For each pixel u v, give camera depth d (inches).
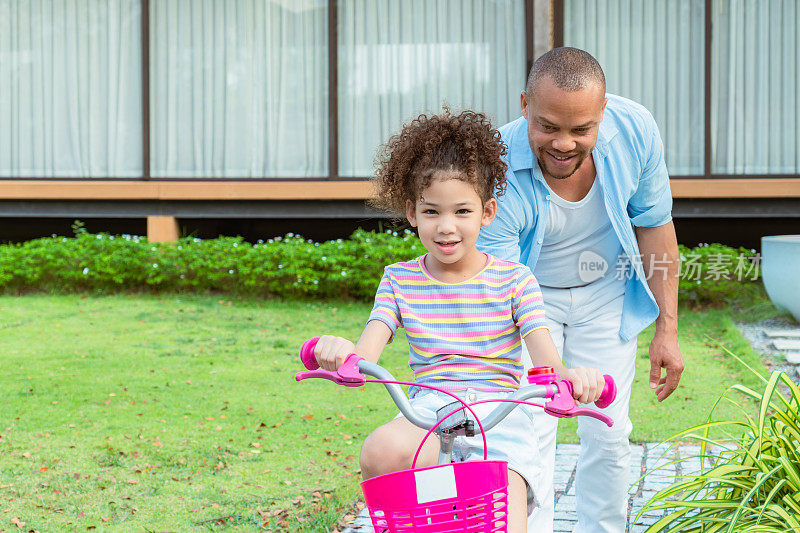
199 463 188.7
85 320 342.6
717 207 401.1
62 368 270.2
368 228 450.3
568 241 122.5
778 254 327.0
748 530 107.6
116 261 390.6
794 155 412.2
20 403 232.7
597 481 127.9
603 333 125.4
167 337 313.7
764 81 412.2
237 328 330.3
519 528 80.3
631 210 126.9
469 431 75.8
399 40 424.2
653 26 412.8
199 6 432.1
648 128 119.7
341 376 77.3
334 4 422.9
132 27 435.5
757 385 252.7
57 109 439.8
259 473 183.3
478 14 420.2
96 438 204.8
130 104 437.7
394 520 69.6
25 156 441.4
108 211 427.5
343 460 192.4
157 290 404.5
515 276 90.4
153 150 436.8
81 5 435.8
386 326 90.7
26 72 439.5
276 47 430.6
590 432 126.0
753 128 413.1
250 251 386.0
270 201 419.8
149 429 212.4
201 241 402.9
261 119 432.8
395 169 89.4
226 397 242.1
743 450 129.0
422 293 91.0
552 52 104.1
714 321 340.2
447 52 422.3
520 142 115.3
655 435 209.9
